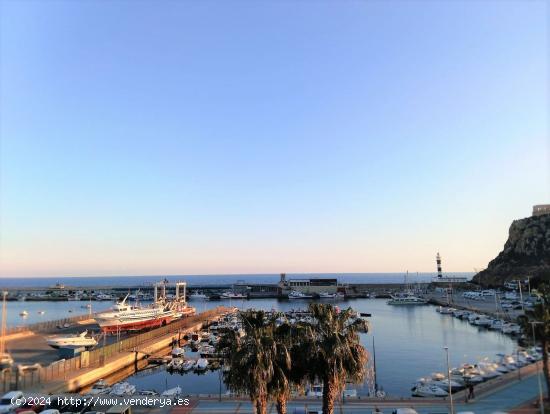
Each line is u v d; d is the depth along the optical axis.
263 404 34.75
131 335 130.88
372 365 91.50
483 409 49.91
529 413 47.44
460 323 161.38
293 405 52.69
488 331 141.25
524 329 49.53
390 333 138.00
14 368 67.56
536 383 60.41
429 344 118.19
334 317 35.75
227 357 35.88
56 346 99.81
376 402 54.00
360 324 35.75
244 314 36.50
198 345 116.81
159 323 156.50
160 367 94.62
